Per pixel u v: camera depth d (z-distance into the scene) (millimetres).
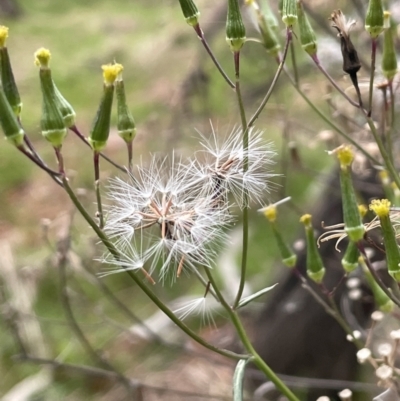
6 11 657
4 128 108
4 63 113
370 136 185
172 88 400
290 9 121
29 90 515
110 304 364
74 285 374
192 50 405
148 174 128
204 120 340
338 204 257
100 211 117
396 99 180
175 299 335
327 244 251
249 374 243
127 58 453
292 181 398
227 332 326
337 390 275
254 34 302
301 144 355
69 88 508
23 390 323
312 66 255
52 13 648
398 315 154
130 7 584
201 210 121
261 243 389
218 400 288
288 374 288
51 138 110
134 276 117
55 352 332
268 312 296
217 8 350
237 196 124
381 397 146
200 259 123
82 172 397
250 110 321
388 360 137
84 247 272
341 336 274
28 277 347
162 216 121
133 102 427
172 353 324
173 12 433
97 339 342
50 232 393
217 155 126
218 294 125
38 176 466
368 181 218
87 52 533
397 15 187
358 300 226
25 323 333
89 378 317
